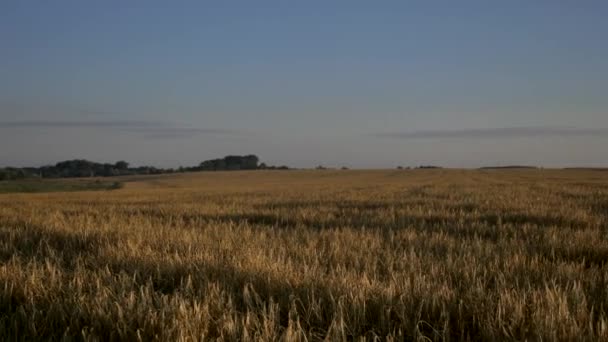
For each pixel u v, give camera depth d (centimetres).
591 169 15225
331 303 425
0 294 468
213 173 13775
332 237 870
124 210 1812
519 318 375
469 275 534
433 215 1348
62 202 2798
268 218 1414
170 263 588
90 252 740
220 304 418
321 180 9262
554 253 722
